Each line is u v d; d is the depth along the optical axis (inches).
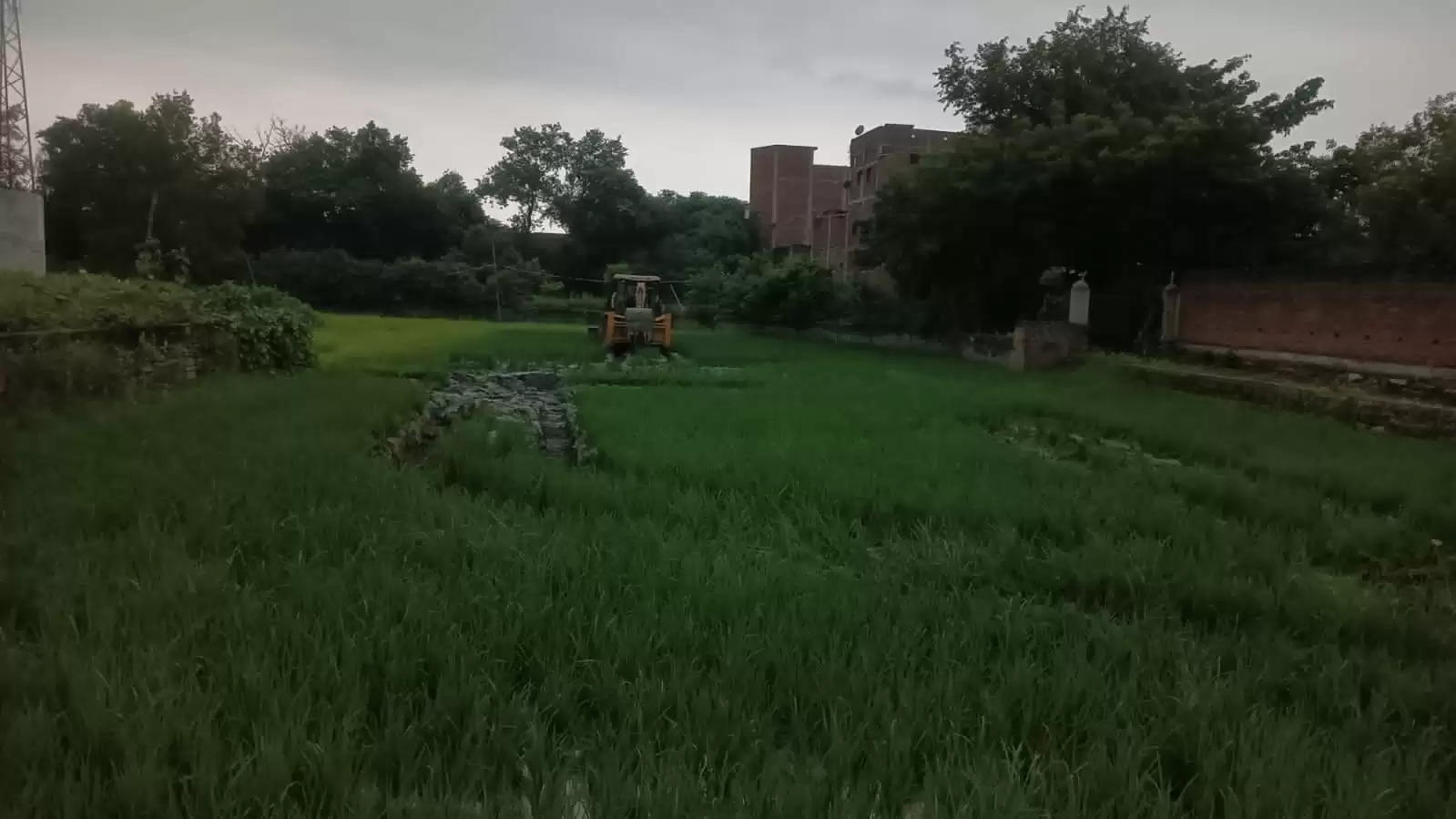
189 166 1929.1
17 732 132.1
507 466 342.3
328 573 211.9
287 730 137.3
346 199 2338.8
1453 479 391.5
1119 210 1002.7
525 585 208.8
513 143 2839.6
